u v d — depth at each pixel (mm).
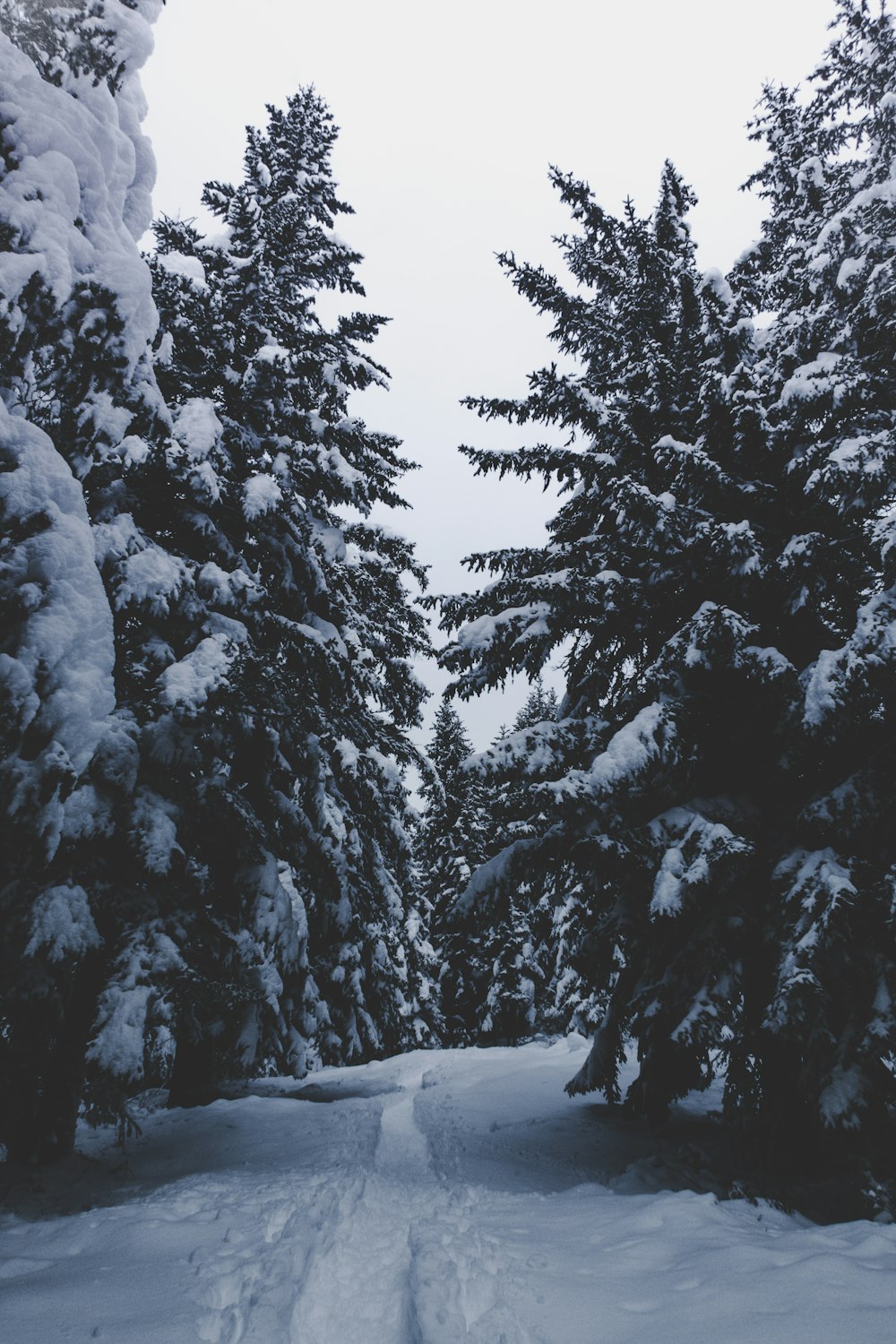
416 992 24625
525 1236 5215
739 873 8047
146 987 6957
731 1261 4301
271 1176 7574
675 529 9211
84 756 6348
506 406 10961
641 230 11812
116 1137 9508
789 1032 6836
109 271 7105
